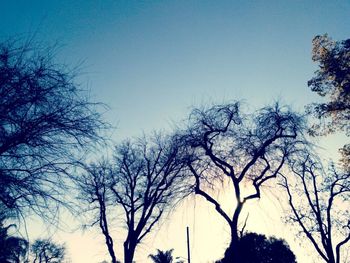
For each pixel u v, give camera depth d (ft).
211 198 64.39
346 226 106.52
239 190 64.44
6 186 23.49
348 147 96.37
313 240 105.29
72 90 26.99
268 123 64.90
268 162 66.80
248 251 97.91
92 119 27.14
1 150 23.65
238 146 66.80
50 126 25.30
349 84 90.48
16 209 23.91
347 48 90.68
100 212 95.50
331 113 94.79
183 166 70.85
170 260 131.64
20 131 24.25
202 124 67.62
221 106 67.82
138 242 92.94
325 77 96.32
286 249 140.05
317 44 95.09
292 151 64.80
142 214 91.25
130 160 97.76
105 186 94.63
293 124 64.13
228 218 62.90
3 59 25.20
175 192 69.36
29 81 25.26
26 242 25.45
